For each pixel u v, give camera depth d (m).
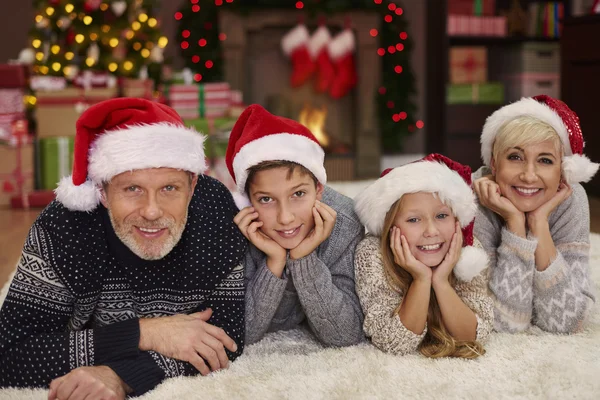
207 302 1.39
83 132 1.20
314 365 1.35
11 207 3.92
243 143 1.38
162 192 1.21
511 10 4.88
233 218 1.39
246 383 1.25
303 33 4.96
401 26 5.15
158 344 1.28
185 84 4.27
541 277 1.52
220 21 4.93
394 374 1.29
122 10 4.05
